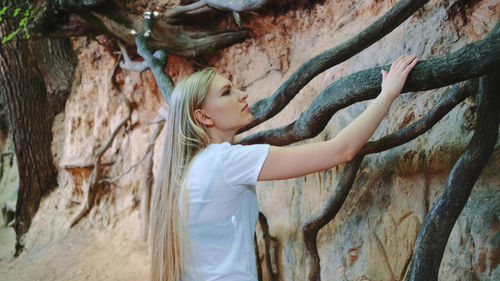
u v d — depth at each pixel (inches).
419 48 142.3
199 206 66.9
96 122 284.4
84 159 279.7
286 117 185.3
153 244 70.5
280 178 67.0
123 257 241.6
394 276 117.6
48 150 315.6
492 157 103.2
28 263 272.7
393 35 156.4
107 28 223.8
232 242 68.2
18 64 298.8
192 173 68.3
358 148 68.2
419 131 107.0
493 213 98.4
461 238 102.7
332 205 119.5
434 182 114.4
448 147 112.4
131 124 270.4
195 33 224.4
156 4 229.9
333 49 105.7
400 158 124.5
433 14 143.9
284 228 158.4
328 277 134.5
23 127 304.0
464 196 87.4
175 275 68.4
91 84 293.7
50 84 310.8
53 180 317.1
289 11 206.5
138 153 262.4
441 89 123.9
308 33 202.8
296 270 148.3
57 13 224.4
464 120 111.3
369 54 161.8
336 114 157.8
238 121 75.9
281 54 209.2
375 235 124.7
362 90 87.8
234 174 66.8
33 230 297.3
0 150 348.5
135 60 255.8
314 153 66.2
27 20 242.4
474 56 72.2
